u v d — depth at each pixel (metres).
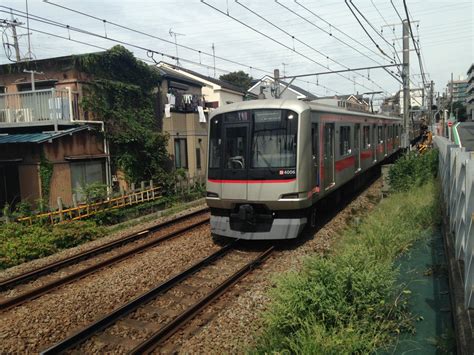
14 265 9.03
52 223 11.88
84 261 8.92
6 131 15.55
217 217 9.40
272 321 4.66
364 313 4.65
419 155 15.56
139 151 16.98
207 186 9.42
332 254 7.45
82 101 15.36
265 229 8.84
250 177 8.78
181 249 9.05
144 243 10.08
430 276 5.96
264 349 4.35
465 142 15.70
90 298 6.54
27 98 15.19
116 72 16.83
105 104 16.14
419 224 8.60
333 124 11.26
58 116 14.63
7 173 13.65
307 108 8.97
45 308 6.25
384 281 4.97
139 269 7.77
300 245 9.01
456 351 4.00
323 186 10.27
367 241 7.34
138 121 17.41
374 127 18.06
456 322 3.97
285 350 4.04
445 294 5.35
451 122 24.02
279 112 8.77
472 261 3.96
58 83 15.70
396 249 7.08
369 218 9.28
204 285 6.98
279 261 7.94
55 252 10.05
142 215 14.72
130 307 6.00
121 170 16.38
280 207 8.65
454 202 6.56
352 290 4.81
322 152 10.12
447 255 5.80
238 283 7.00
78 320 5.86
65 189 13.94
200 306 6.00
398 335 4.48
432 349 4.16
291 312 4.63
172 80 20.53
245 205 8.85
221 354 4.69
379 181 19.08
